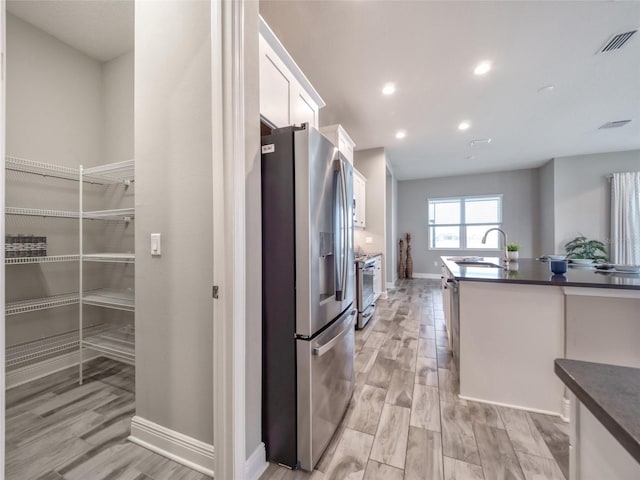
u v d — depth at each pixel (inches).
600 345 66.5
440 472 52.6
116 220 102.7
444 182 294.2
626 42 95.3
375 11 82.0
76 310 99.2
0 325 33.0
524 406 71.9
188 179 53.2
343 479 51.4
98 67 106.5
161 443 56.9
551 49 99.1
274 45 73.2
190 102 53.1
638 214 205.9
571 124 163.9
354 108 142.7
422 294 217.9
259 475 52.5
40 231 90.8
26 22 87.5
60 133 95.5
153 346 57.7
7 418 68.6
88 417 68.9
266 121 70.6
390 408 72.9
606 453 22.0
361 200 193.5
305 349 53.2
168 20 55.5
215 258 48.1
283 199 55.2
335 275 65.1
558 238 229.8
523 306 71.7
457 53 101.0
